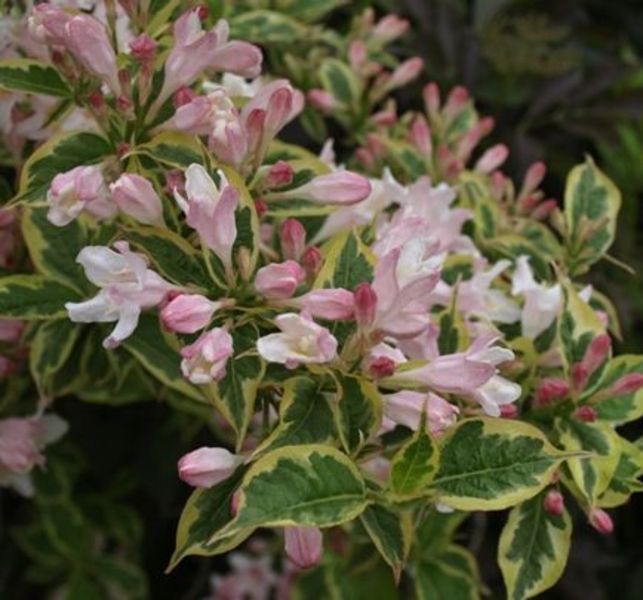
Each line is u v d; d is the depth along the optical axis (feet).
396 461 2.01
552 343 2.38
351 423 2.05
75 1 2.34
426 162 2.78
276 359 2.01
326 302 2.05
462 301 2.39
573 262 2.61
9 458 2.50
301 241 2.17
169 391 2.66
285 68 3.15
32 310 2.36
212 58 2.22
